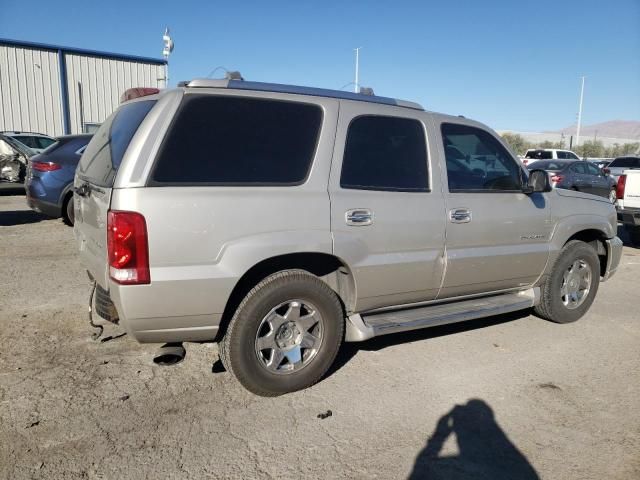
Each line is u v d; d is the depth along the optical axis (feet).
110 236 10.34
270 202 11.43
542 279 16.96
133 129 11.12
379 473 9.63
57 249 26.63
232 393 12.40
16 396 11.87
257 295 11.52
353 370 13.80
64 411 11.34
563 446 10.63
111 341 15.07
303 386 12.43
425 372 13.79
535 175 15.42
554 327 17.61
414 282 13.73
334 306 12.44
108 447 10.14
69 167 30.50
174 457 9.90
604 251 19.08
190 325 11.05
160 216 10.39
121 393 12.21
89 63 79.36
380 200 12.89
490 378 13.57
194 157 10.91
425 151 13.98
